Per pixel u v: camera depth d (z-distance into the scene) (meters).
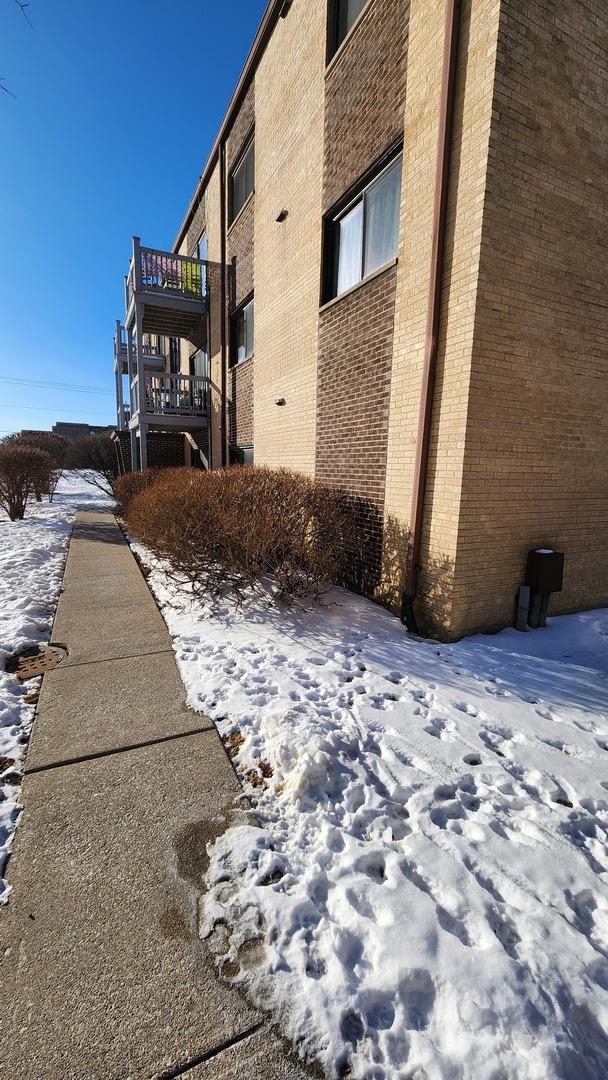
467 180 4.20
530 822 2.31
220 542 5.22
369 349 5.82
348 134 6.19
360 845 2.12
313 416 7.48
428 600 4.86
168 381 17.50
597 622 5.08
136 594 5.88
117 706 3.29
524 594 4.86
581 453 5.11
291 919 1.79
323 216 6.95
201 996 1.57
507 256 4.24
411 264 4.95
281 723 2.98
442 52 4.40
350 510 6.30
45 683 3.62
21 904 1.87
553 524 5.07
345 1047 1.43
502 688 3.67
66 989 1.58
